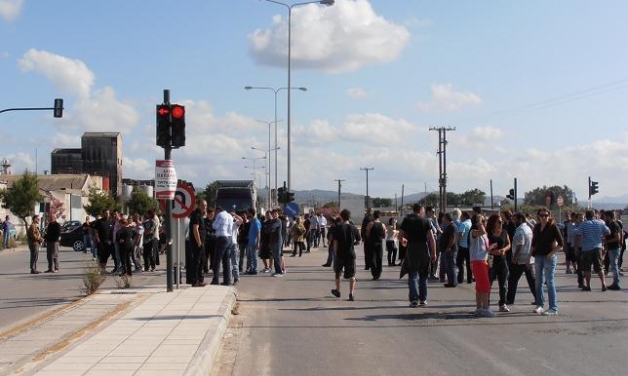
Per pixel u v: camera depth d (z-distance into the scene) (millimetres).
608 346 9320
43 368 7246
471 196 126062
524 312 12570
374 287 17172
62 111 32406
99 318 11109
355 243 14758
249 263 21141
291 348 9344
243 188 40250
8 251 41188
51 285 18156
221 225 16062
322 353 9000
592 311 12688
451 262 17031
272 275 20609
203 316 10930
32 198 53125
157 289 14914
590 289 16203
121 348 8352
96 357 7820
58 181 90125
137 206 87688
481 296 12133
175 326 10000
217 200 39594
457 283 17672
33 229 22203
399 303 13977
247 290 16438
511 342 9648
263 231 21359
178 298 13156
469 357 8664
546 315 12188
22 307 13492
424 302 13445
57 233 22906
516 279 12930
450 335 10250
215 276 16281
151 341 8820
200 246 15531
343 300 14500
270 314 12492
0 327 11023
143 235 21484
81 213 79062
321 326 11141
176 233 15383
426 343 9625
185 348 8352
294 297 15023
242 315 12367
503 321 11547
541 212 12367
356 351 9109
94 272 14812
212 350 8516
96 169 117000
